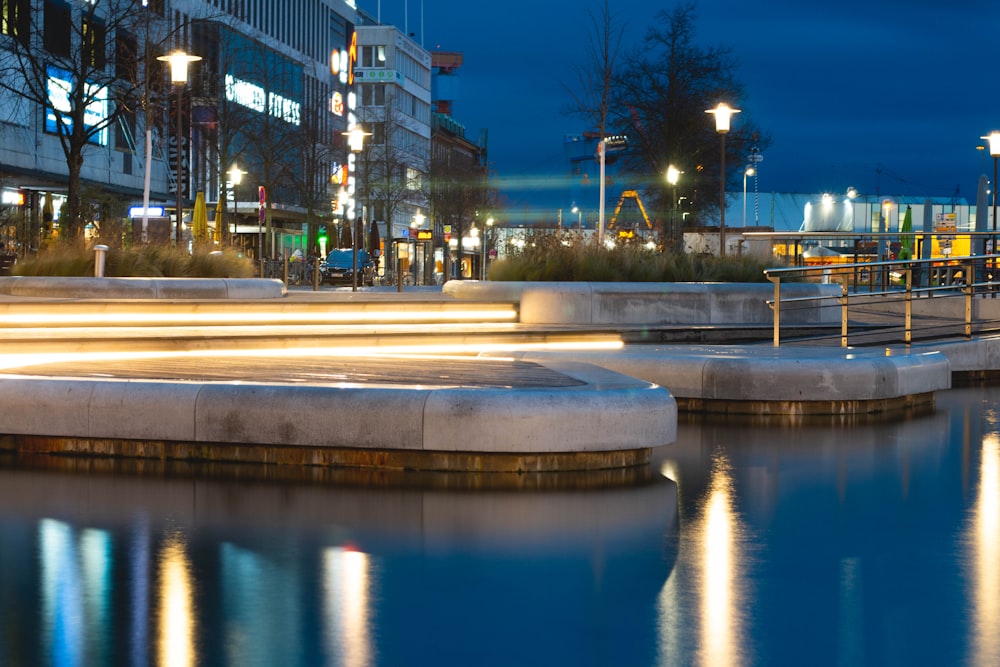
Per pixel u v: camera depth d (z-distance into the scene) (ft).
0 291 81.71
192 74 224.74
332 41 375.86
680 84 212.43
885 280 89.86
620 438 39.70
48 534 30.48
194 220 144.97
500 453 39.01
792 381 54.75
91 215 145.89
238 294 84.74
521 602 24.71
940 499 36.24
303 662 20.79
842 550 29.60
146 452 41.11
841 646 21.97
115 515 32.73
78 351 53.78
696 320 82.02
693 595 25.35
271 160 236.63
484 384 42.39
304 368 48.80
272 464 40.22
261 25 310.04
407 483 37.47
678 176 214.48
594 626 23.06
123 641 21.80
